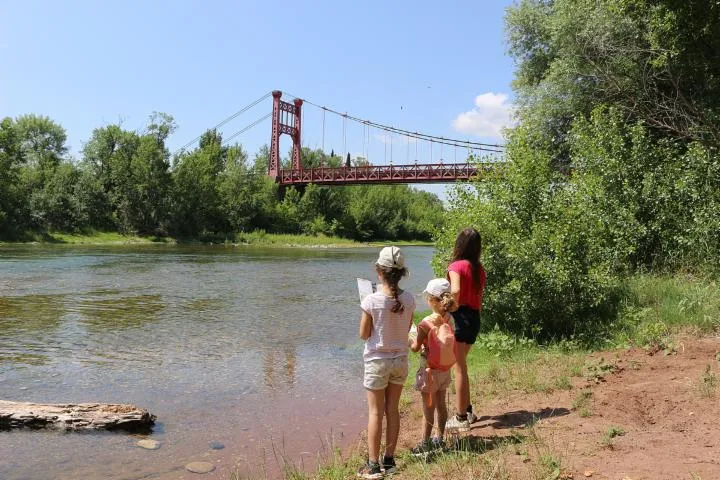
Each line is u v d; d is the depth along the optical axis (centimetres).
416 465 406
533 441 418
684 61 1410
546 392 579
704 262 1031
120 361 846
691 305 812
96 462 467
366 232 7581
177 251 4122
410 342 452
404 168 6266
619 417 466
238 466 462
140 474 444
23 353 891
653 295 923
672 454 371
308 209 7056
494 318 909
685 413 455
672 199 1133
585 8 1633
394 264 405
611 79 1526
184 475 443
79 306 1391
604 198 1148
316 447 505
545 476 348
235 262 3069
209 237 6034
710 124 1272
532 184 912
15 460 469
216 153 7138
